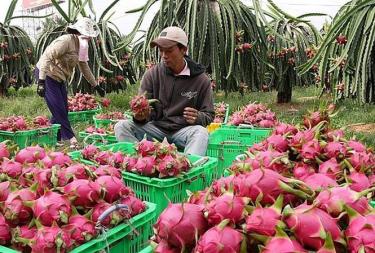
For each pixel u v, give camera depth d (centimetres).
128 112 554
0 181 182
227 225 109
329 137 193
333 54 621
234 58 682
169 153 229
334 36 477
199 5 644
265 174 120
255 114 417
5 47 1039
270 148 175
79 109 641
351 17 483
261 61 707
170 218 115
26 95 1110
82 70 538
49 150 215
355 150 187
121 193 167
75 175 169
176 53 315
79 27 489
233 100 880
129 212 161
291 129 209
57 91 483
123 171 235
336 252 107
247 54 697
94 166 213
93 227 148
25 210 149
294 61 855
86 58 500
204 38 623
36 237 140
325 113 209
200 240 108
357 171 169
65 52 477
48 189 151
